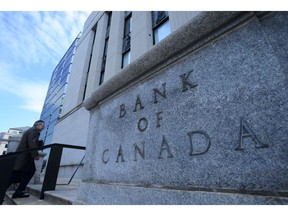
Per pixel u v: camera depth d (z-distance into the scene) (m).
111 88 2.95
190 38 1.93
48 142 22.62
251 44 1.51
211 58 1.77
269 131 1.26
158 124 2.05
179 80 2.00
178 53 2.08
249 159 1.31
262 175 1.23
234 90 1.52
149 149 2.06
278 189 1.14
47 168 4.31
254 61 1.46
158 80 2.25
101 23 16.25
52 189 4.25
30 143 4.35
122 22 13.39
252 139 1.33
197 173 1.57
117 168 2.40
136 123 2.35
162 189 1.76
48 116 26.38
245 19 1.60
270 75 1.35
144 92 2.40
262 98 1.35
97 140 3.03
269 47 1.41
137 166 2.13
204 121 1.65
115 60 11.73
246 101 1.43
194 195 1.51
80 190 2.93
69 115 14.87
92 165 2.93
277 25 1.50
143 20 10.60
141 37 10.19
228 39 1.68
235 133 1.43
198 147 1.63
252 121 1.36
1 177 3.60
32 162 4.41
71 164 12.01
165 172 1.81
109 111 2.96
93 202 2.53
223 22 1.71
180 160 1.72
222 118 1.53
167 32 9.18
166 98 2.07
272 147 1.23
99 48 14.68
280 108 1.25
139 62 2.47
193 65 1.91
